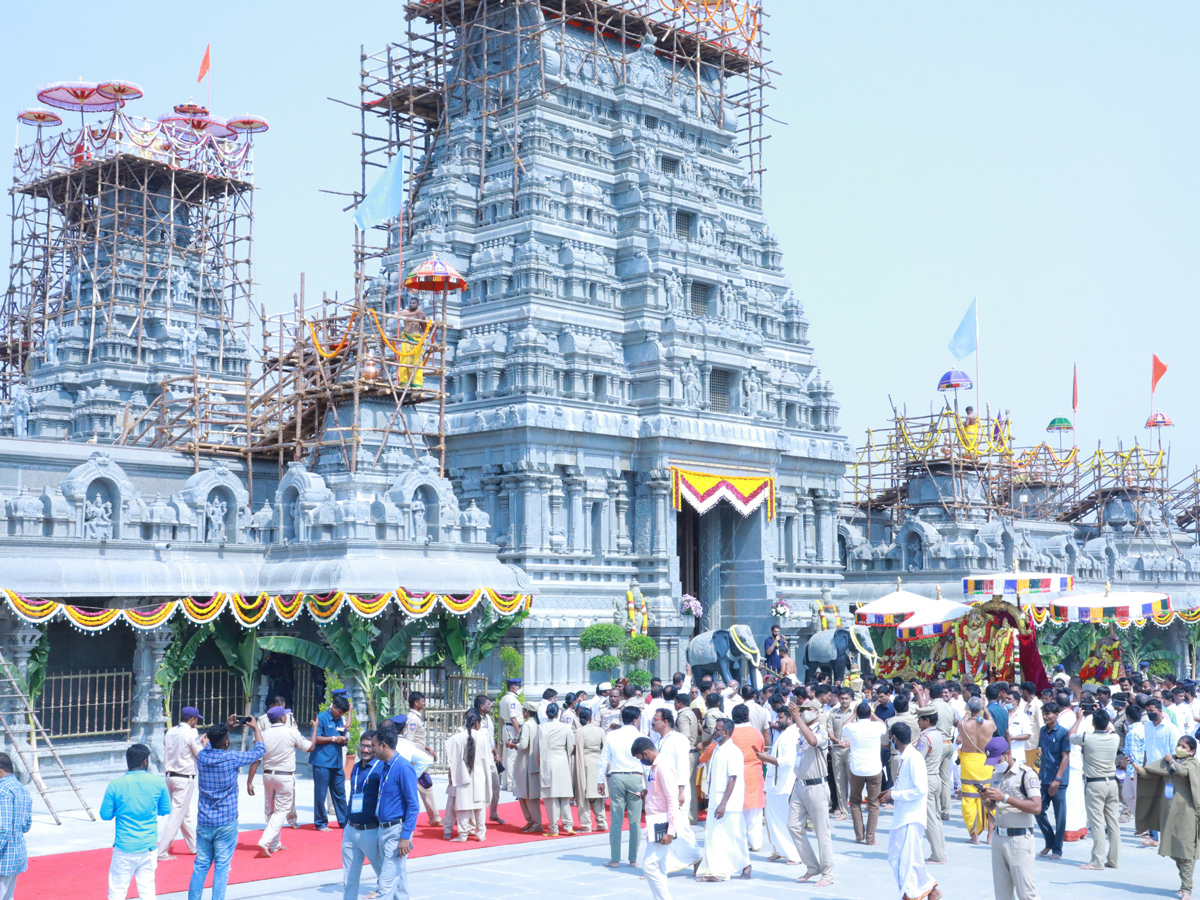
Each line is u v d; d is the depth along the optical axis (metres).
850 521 85.81
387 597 46.03
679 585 65.50
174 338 83.88
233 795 23.55
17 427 77.00
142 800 22.84
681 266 73.06
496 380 65.00
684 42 84.56
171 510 47.62
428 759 29.47
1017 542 81.31
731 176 84.56
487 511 62.44
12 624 42.50
